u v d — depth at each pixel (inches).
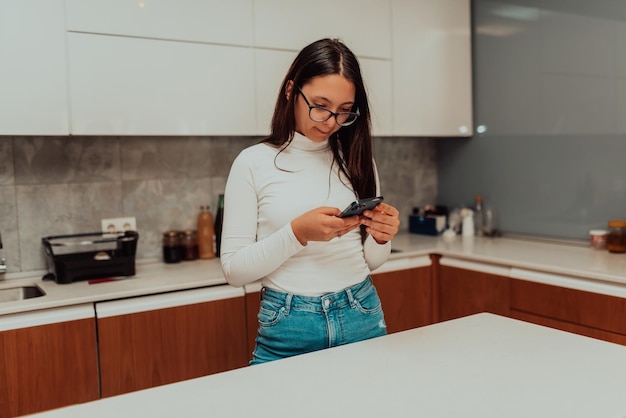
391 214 49.7
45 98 76.4
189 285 80.0
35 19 75.3
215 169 104.0
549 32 100.4
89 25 78.5
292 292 50.1
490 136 114.5
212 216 100.0
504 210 112.8
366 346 46.1
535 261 86.5
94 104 79.5
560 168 100.9
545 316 84.4
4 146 86.9
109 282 81.5
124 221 96.0
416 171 127.2
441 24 111.5
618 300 74.7
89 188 93.2
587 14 93.9
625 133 89.7
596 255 89.1
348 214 46.8
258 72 91.3
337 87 49.2
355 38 100.6
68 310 72.1
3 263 85.0
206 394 37.6
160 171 98.7
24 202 88.6
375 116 103.7
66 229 91.7
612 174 92.4
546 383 38.1
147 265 95.0
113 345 74.4
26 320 69.2
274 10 92.1
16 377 68.9
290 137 52.9
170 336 78.2
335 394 37.0
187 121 86.0
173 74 84.5
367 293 53.0
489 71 113.0
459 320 53.0
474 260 95.7
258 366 42.3
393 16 105.0
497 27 110.5
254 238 51.6
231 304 82.6
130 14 81.0
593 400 35.4
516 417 33.3
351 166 55.0
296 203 50.9
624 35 88.6
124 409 35.6
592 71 93.8
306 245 48.8
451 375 39.7
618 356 43.0
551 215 103.3
